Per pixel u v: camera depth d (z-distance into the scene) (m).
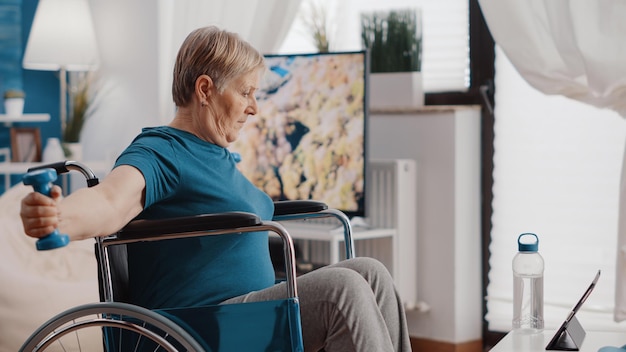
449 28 3.71
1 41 4.44
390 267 3.57
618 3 2.86
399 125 3.67
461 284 3.59
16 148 4.27
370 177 3.63
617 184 3.34
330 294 1.85
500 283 3.62
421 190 3.64
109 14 4.29
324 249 3.78
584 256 3.41
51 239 1.55
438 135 3.57
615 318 2.83
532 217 3.53
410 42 3.64
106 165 4.24
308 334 1.89
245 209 2.03
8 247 3.19
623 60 2.87
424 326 3.67
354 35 3.88
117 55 4.28
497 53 3.59
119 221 1.74
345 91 3.34
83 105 4.32
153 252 1.97
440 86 3.75
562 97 3.44
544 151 3.49
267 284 2.08
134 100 4.23
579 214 3.42
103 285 1.87
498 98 3.59
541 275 2.14
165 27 4.08
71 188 4.43
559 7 3.01
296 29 3.97
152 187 1.84
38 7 4.20
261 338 1.80
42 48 4.15
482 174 3.65
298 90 3.44
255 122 3.53
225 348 1.81
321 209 2.28
